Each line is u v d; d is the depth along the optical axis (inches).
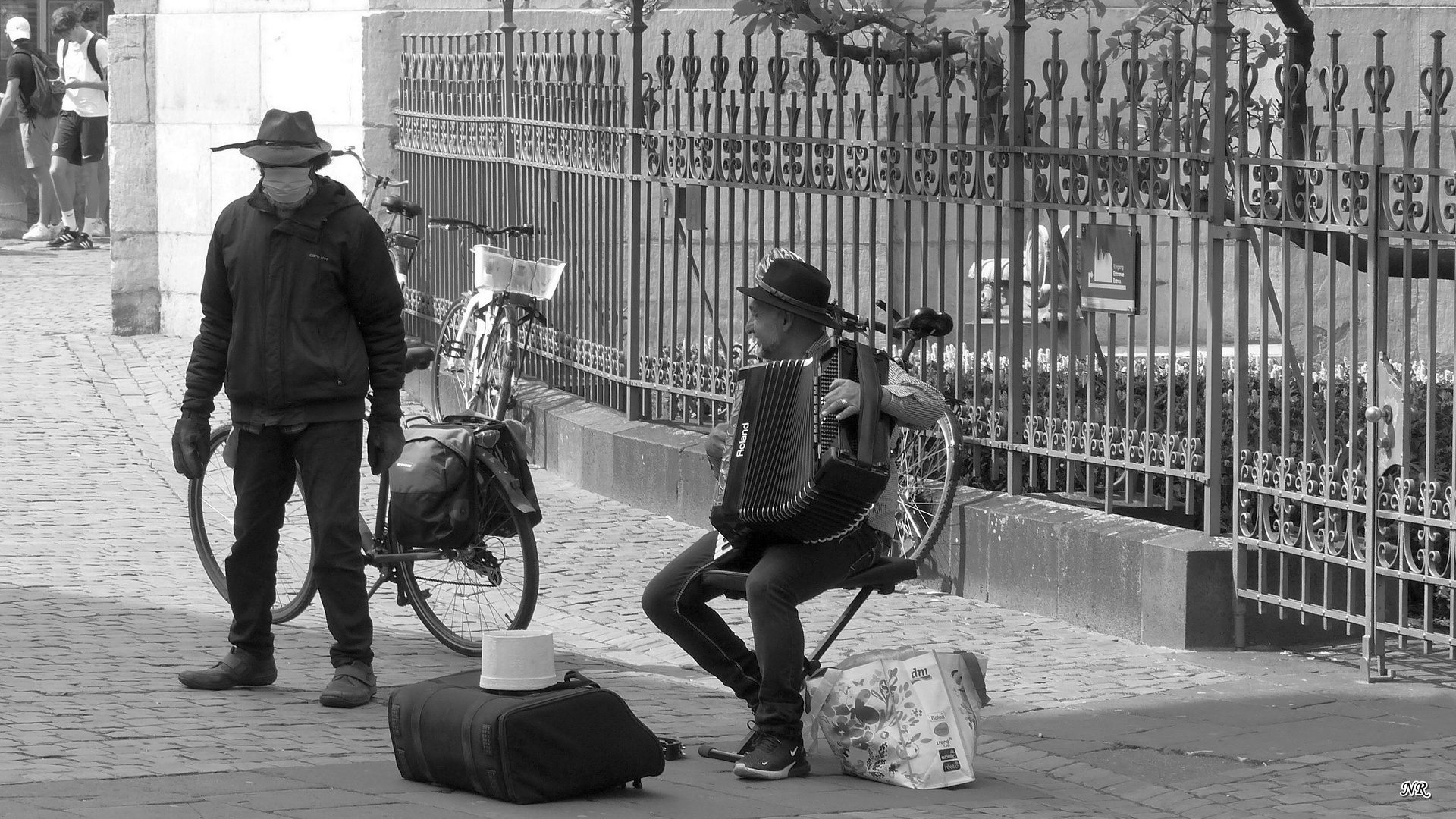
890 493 344.5
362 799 307.0
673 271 634.8
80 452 693.9
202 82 964.0
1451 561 399.9
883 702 336.2
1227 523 501.7
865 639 459.2
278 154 368.8
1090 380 491.8
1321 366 586.6
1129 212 470.9
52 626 444.8
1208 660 431.8
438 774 316.5
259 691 391.2
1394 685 406.9
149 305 991.6
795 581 333.1
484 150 770.2
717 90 598.9
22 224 1501.0
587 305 692.1
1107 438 483.8
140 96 979.9
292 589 470.0
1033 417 505.0
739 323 769.6
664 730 371.9
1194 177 450.0
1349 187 409.4
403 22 896.3
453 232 808.3
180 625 450.9
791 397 330.6
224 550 486.0
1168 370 507.5
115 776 316.8
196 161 971.9
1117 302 478.0
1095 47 477.1
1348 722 375.2
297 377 374.9
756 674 351.9
